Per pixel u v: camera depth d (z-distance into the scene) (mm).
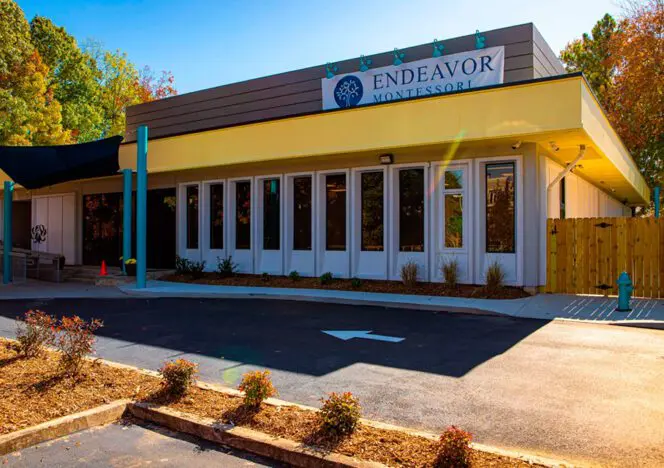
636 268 12266
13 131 29703
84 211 23281
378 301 12367
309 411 5016
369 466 3836
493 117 11828
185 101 21812
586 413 5098
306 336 9016
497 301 11938
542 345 8055
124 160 18078
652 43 28906
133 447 4523
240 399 5367
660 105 29953
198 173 18828
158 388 5727
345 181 15680
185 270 18266
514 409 5246
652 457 4105
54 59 38781
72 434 4789
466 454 3760
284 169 16750
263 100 19656
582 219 12805
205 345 8398
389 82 15734
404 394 5789
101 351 8031
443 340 8539
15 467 4133
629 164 22078
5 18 30406
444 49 15359
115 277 17484
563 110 11125
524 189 12969
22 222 27281
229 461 4250
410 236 14656
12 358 6836
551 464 3832
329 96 16828
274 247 17203
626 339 8422
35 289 16672
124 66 46250
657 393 5691
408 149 13820
